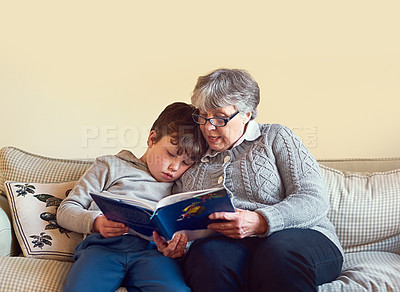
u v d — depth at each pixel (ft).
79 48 8.56
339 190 6.71
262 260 4.91
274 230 5.25
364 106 8.18
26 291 5.25
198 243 5.45
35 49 8.60
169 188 6.34
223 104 5.74
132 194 6.03
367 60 8.17
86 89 8.57
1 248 5.98
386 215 6.44
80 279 5.10
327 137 8.27
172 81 8.55
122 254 5.42
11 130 8.68
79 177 6.97
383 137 8.17
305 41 8.28
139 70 8.55
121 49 8.55
